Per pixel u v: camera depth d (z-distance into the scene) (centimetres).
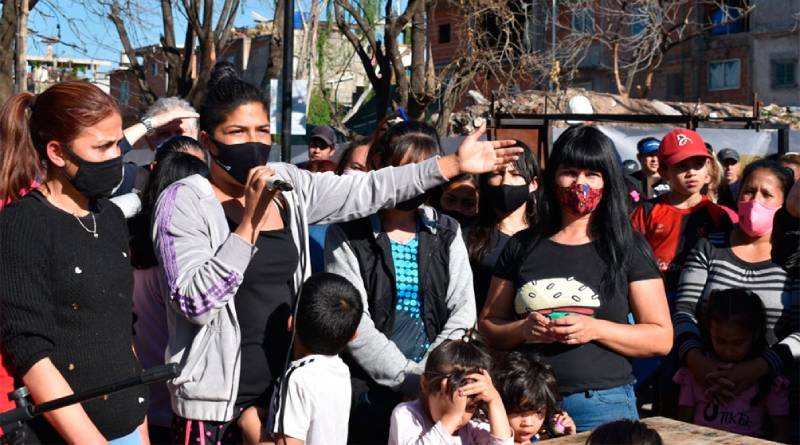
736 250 482
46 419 294
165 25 1841
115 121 304
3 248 288
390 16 1448
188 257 328
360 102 2550
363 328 378
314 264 490
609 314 386
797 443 443
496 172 470
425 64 1524
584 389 380
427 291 395
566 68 2353
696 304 481
